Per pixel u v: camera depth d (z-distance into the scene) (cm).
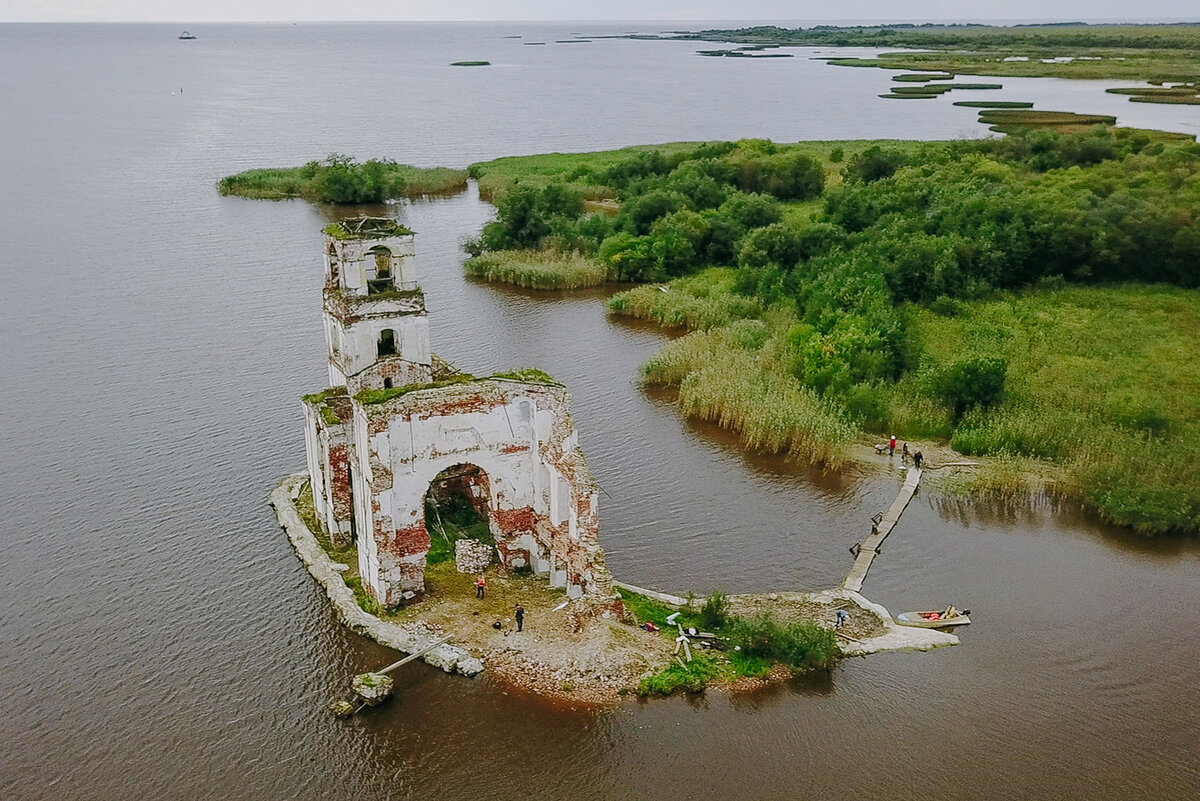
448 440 4475
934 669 4369
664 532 5569
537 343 8706
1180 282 9575
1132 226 9575
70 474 6138
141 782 3706
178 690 4194
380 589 4534
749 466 6394
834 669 4347
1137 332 8225
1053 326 8412
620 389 7662
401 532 4509
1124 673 4366
